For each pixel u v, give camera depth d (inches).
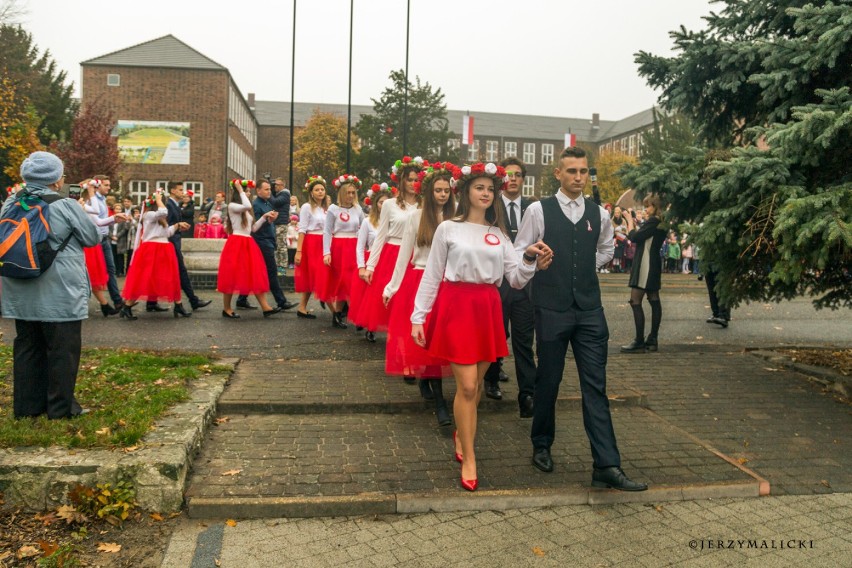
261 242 386.6
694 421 212.7
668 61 276.5
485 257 157.5
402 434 192.7
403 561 128.8
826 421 215.0
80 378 215.3
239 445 180.1
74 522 139.6
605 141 3095.5
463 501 151.4
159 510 145.6
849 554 134.4
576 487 159.5
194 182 1910.7
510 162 215.6
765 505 156.9
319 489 154.3
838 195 196.2
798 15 222.2
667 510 153.0
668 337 355.9
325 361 264.1
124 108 1877.5
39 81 1585.9
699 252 245.0
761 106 270.1
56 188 173.5
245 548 132.6
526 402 208.7
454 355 156.8
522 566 127.8
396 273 196.1
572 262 161.2
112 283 373.4
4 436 156.7
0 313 171.5
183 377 222.7
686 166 262.8
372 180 1824.6
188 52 1937.7
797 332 379.2
